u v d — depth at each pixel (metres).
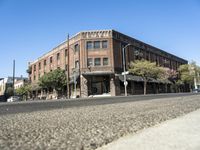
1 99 89.19
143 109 10.96
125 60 48.72
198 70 72.62
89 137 4.95
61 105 14.23
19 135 5.11
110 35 45.75
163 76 58.16
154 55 60.50
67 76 46.75
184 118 7.60
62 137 4.93
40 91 63.38
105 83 45.12
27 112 10.62
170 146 4.20
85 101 17.55
